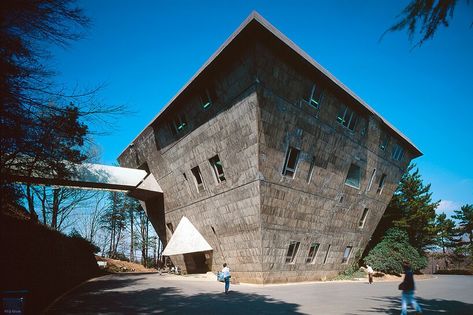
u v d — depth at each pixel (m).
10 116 7.34
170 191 29.98
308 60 19.83
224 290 16.84
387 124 29.02
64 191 31.33
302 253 23.33
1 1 6.34
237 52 18.97
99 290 16.73
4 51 6.91
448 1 4.81
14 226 13.11
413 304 9.73
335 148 24.75
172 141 27.36
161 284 19.64
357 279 26.92
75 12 6.96
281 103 19.98
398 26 5.07
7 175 9.96
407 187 39.78
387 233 34.50
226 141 21.44
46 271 15.12
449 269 49.62
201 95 23.03
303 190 22.59
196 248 24.72
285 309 11.10
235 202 21.55
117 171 30.17
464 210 52.78
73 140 8.96
